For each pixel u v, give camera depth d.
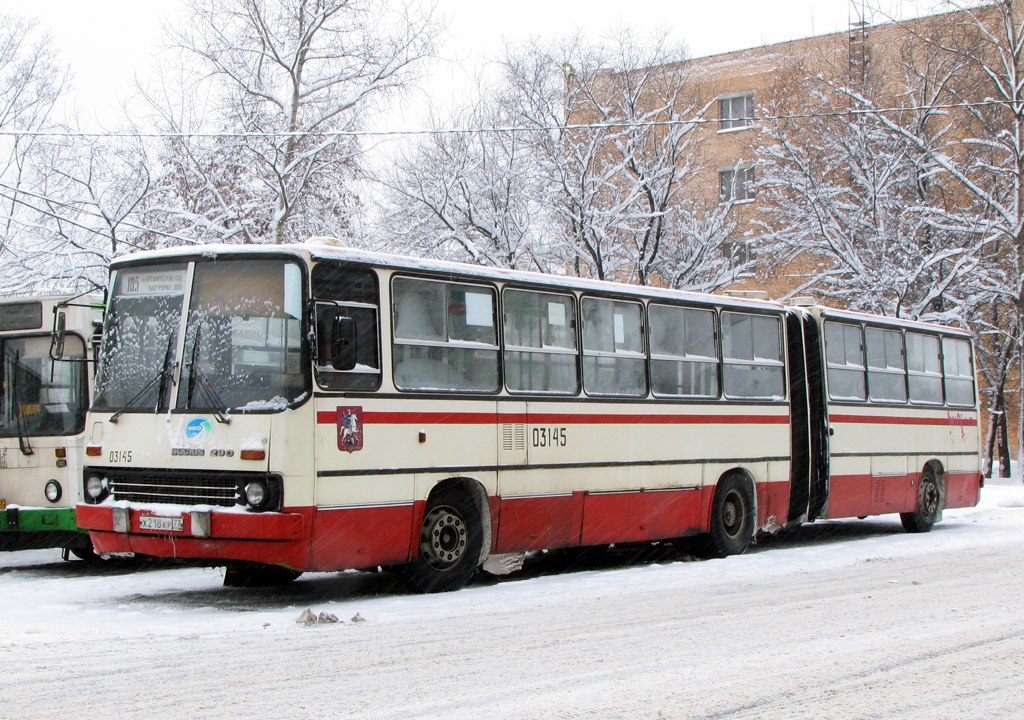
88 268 24.31
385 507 11.30
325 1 25.25
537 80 29.00
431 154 28.19
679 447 15.15
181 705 6.70
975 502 21.94
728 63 43.66
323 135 24.94
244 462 10.57
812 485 17.56
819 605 10.84
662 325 15.19
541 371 13.30
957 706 6.79
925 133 32.91
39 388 14.87
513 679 7.44
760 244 34.12
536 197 28.84
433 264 12.14
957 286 31.97
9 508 14.56
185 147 25.44
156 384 11.25
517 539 12.86
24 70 25.52
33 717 6.42
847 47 37.50
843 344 18.48
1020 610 10.41
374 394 11.31
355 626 9.64
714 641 8.88
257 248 11.09
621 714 6.52
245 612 10.61
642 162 29.38
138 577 13.82
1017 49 32.19
